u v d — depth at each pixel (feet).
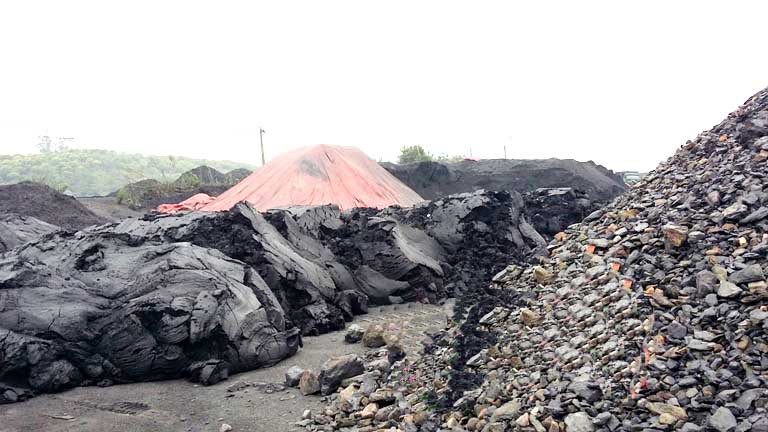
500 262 54.65
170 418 25.05
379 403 24.81
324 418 24.16
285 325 37.83
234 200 95.45
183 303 32.04
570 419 17.47
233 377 31.40
